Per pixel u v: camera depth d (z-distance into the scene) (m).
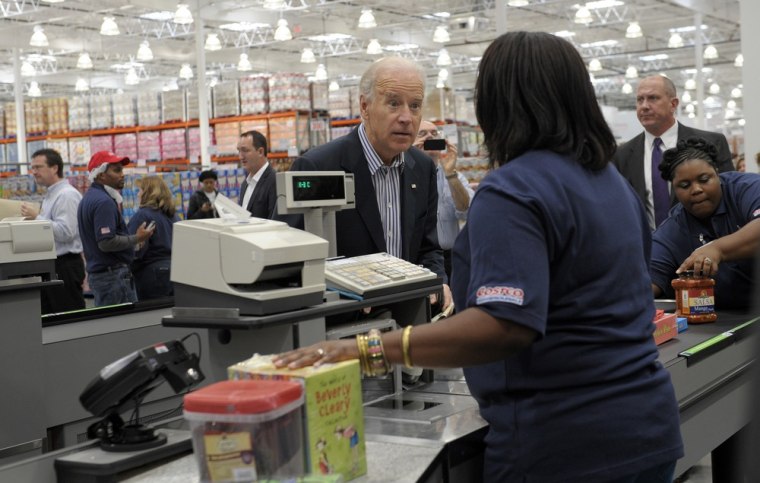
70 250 6.57
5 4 15.91
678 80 30.47
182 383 1.79
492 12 17.16
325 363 1.73
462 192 5.14
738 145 25.97
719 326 3.08
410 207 3.14
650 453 1.76
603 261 1.74
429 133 4.98
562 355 1.73
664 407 1.80
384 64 3.00
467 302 1.69
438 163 5.12
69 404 3.97
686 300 3.15
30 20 16.66
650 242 2.00
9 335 3.71
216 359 2.11
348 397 1.72
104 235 6.16
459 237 1.88
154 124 12.09
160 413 3.87
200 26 14.35
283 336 2.01
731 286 3.34
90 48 18.55
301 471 1.61
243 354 2.06
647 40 23.09
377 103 2.99
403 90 2.97
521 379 1.77
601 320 1.75
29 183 10.83
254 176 6.79
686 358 2.58
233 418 1.51
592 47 24.12
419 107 3.04
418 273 2.42
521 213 1.64
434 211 3.29
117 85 23.62
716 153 3.33
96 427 1.85
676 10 19.11
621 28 20.97
